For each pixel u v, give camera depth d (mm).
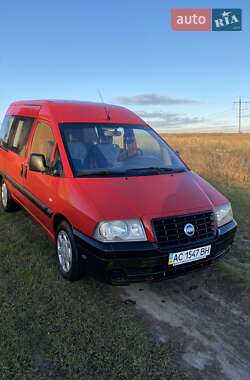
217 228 3809
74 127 4621
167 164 4715
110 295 3795
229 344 3102
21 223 5883
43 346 2914
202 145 22141
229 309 3652
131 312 3506
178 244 3484
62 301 3602
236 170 11430
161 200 3676
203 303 3748
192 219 3619
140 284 4070
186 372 2742
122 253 3318
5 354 2781
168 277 3512
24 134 5656
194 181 4336
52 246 4953
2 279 3988
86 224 3527
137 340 3059
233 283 4145
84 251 3553
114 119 5062
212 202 3926
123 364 2764
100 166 4266
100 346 2951
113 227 3379
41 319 3279
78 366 2713
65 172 4133
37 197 4781
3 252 4688
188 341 3113
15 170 5773
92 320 3314
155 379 2645
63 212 3939
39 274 4145
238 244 5414
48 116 4855
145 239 3396
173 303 3725
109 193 3717
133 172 4258
